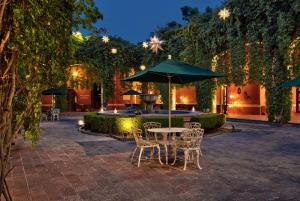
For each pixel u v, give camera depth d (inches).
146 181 216.1
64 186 204.5
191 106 1066.7
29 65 84.8
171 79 388.5
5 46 79.9
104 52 992.9
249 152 324.5
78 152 328.5
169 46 866.8
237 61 676.1
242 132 505.0
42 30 85.5
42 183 211.5
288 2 551.2
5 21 78.7
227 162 275.7
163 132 282.7
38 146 369.1
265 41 605.6
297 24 544.7
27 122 96.4
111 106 1190.9
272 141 402.6
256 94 899.4
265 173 236.1
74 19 99.2
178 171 244.4
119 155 311.4
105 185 206.7
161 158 297.1
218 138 435.2
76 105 1176.2
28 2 80.4
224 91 959.0
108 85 1006.4
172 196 183.6
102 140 420.5
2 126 79.7
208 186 203.2
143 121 445.1
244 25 658.8
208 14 785.6
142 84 1075.3
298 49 558.9
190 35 788.0
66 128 600.4
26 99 89.7
